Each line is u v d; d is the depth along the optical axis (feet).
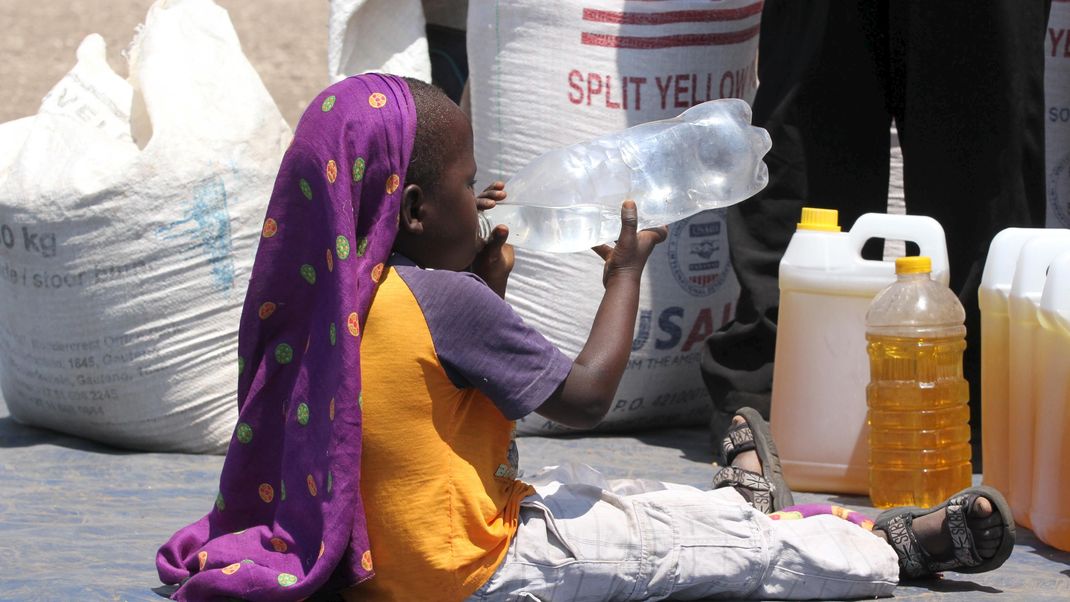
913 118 20.26
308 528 12.69
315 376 12.62
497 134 21.98
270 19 64.08
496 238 13.96
